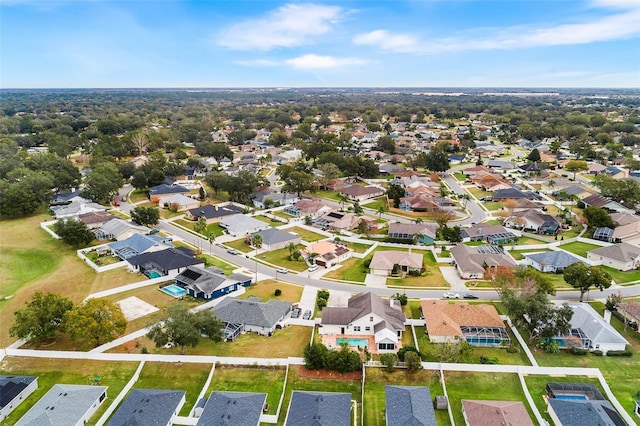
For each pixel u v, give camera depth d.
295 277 108.56
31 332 76.38
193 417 61.66
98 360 74.25
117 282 102.69
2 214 148.88
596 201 164.12
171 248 117.06
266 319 83.19
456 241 130.12
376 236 137.50
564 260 112.31
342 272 111.94
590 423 57.41
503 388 68.00
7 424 60.97
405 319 85.69
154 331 73.06
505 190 181.62
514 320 84.06
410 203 167.75
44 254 119.75
